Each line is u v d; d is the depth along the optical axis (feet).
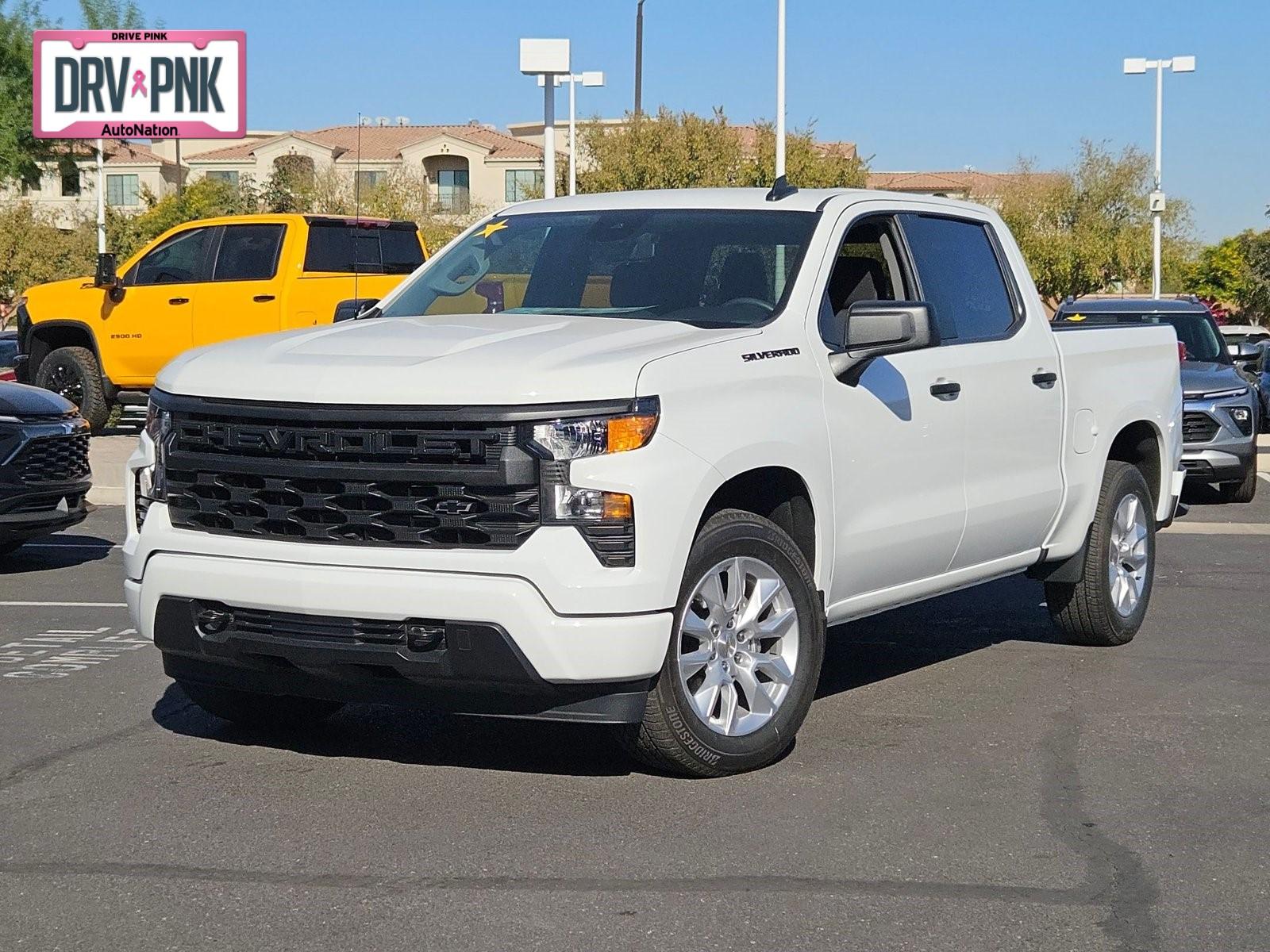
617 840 16.06
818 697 22.81
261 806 17.24
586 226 22.27
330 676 17.48
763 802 17.40
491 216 23.72
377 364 17.43
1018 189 205.36
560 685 16.84
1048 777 18.49
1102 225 201.05
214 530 17.99
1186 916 14.05
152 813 16.98
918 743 20.04
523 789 17.89
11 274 196.03
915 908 14.17
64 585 33.40
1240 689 23.35
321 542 17.29
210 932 13.60
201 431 17.99
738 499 19.38
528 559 16.53
